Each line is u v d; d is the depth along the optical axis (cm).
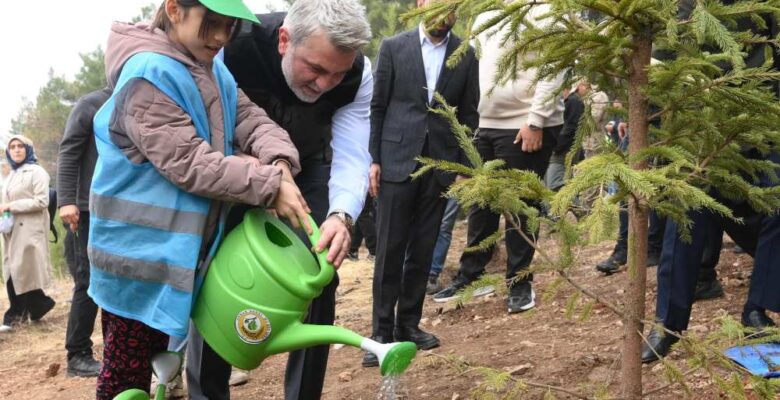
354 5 244
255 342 221
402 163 432
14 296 714
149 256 221
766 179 334
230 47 270
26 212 695
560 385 341
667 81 225
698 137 246
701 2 213
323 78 253
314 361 289
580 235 228
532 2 224
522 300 497
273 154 236
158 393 236
